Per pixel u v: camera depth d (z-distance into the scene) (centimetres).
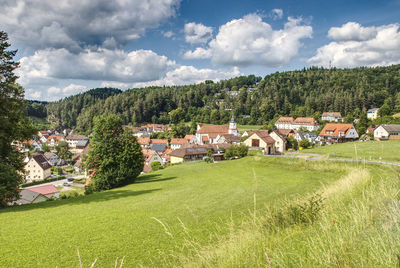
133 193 2178
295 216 778
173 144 10194
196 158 6481
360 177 1200
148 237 1016
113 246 935
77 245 948
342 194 965
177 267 710
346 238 448
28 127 2108
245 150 4572
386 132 6619
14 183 1834
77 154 11362
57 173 8281
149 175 3559
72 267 781
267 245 554
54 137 13275
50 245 948
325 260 382
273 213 823
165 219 1249
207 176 2856
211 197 1736
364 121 8106
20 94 2030
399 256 346
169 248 904
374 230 469
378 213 562
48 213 1459
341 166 2458
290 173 2584
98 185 2897
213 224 1140
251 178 2459
